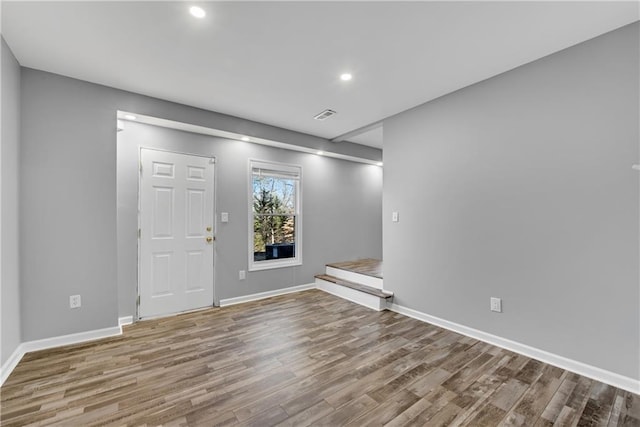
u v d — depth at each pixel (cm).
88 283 265
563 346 218
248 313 346
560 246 220
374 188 573
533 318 234
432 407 173
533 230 235
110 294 275
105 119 277
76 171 261
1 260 200
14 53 221
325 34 201
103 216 273
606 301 199
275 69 249
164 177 338
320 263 487
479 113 271
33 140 243
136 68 246
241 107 334
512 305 247
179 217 348
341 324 309
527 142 238
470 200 277
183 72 254
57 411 168
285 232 454
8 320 211
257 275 412
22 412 167
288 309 362
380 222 582
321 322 315
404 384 196
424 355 238
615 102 196
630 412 168
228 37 204
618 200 195
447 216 297
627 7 173
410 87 283
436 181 307
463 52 223
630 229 190
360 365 222
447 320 297
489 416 165
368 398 181
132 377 204
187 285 352
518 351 242
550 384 196
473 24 190
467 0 168
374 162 549
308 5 172
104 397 182
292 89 288
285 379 203
